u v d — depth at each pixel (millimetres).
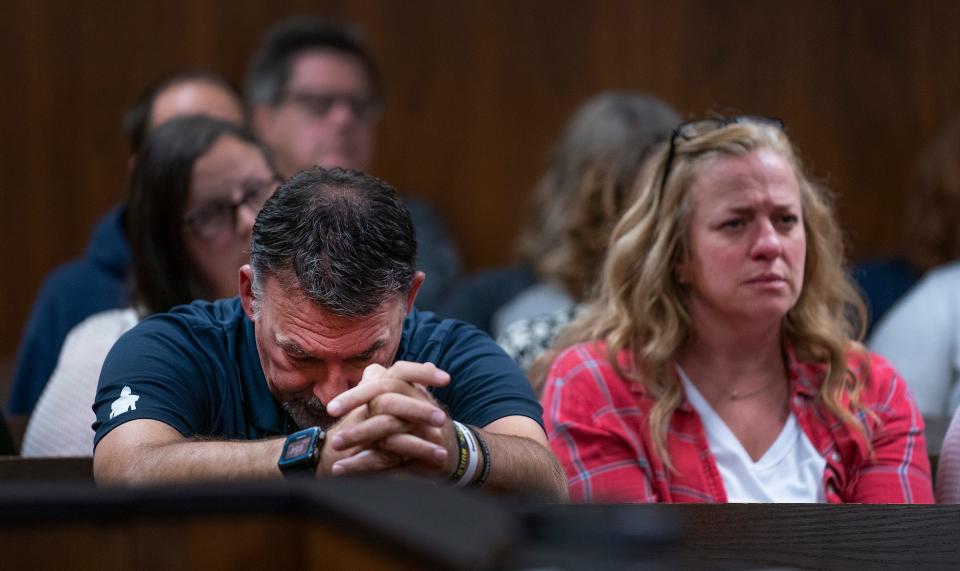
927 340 7988
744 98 12492
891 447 5871
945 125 12211
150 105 8938
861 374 6023
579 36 12445
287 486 2523
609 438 5793
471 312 9148
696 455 5773
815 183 6395
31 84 12195
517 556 2234
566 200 8367
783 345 6031
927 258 9992
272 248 4656
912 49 12492
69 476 5305
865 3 12469
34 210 12242
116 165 12289
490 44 12422
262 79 10445
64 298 8406
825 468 5797
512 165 12469
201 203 6637
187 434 4879
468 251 12492
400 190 12445
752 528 4105
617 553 2268
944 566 3836
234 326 5141
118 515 2479
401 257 4695
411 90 12414
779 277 5684
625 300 6055
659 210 5996
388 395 4258
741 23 12461
